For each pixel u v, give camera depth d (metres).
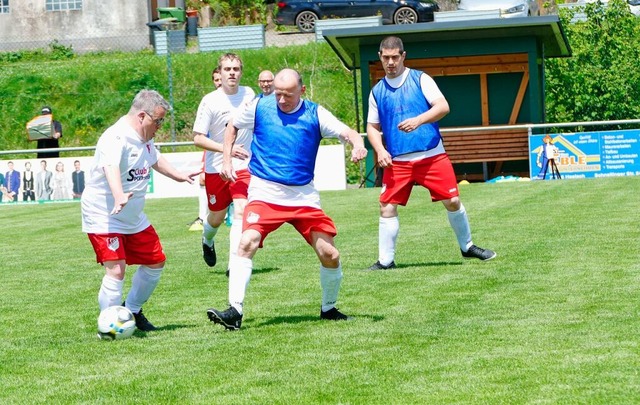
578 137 38.44
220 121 18.34
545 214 25.44
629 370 9.77
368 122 18.02
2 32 65.88
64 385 10.18
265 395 9.41
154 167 13.27
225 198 18.55
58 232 28.08
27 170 40.59
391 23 65.06
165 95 55.62
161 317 14.17
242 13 74.12
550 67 47.97
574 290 14.57
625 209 25.58
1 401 9.62
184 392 9.66
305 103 12.84
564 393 9.05
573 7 50.19
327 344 11.62
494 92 44.78
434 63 44.75
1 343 12.62
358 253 20.28
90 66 58.41
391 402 8.98
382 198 17.88
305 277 17.36
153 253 13.04
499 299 14.15
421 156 17.73
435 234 22.69
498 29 41.62
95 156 12.62
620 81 47.41
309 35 66.19
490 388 9.32
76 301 16.08
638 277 15.46
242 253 12.80
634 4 63.75
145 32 65.69
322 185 40.34
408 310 13.65
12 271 20.03
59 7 65.81
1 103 55.56
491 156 43.09
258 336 12.31
